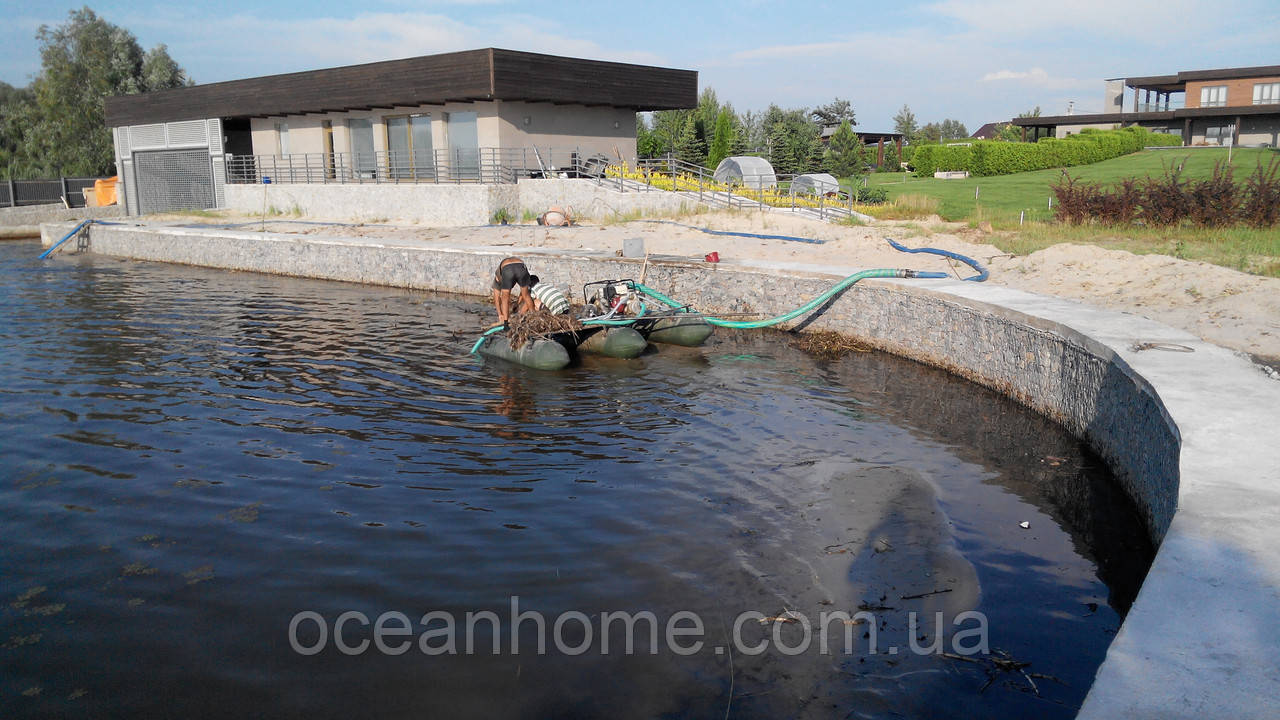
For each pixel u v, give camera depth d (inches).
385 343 639.8
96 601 256.5
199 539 298.7
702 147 1995.6
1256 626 149.6
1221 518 190.5
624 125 1371.8
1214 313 454.3
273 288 949.2
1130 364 329.1
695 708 202.7
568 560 279.7
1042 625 238.7
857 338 613.6
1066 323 414.6
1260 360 366.3
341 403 475.2
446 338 657.6
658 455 385.7
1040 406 432.5
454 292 893.2
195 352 612.7
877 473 361.1
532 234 999.6
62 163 2269.9
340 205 1306.6
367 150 1352.1
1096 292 543.5
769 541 293.6
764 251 792.9
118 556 286.2
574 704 204.4
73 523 313.0
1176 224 773.3
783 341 639.1
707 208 1064.2
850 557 281.1
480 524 309.3
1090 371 376.8
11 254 1355.8
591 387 507.5
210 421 442.0
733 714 200.1
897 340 576.4
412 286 933.8
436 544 292.7
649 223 992.9
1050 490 338.0
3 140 2493.8
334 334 676.1
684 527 305.7
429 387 509.4
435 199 1177.4
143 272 1111.0
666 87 1321.4
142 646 232.2
